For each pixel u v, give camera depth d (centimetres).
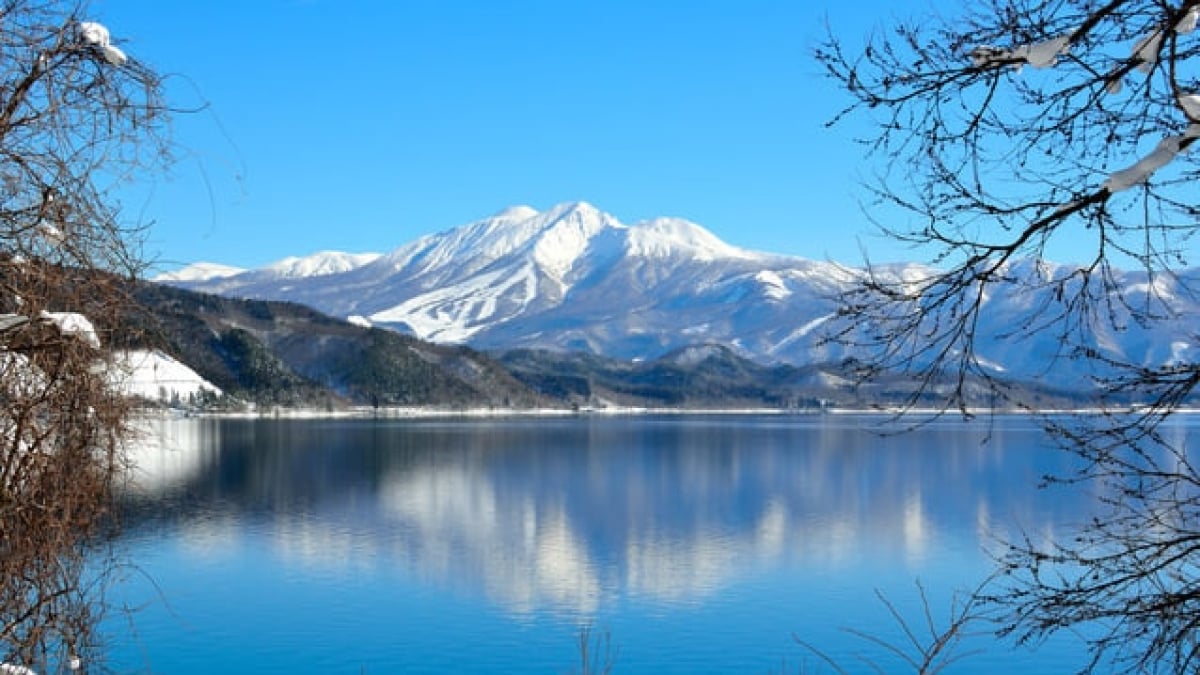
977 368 512
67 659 646
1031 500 5903
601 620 3008
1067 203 484
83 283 619
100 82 611
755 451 10719
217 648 2559
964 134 491
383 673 2417
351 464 8475
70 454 627
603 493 6475
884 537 4494
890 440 13212
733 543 4384
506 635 2819
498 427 16600
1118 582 579
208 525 4750
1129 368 514
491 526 4919
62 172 597
